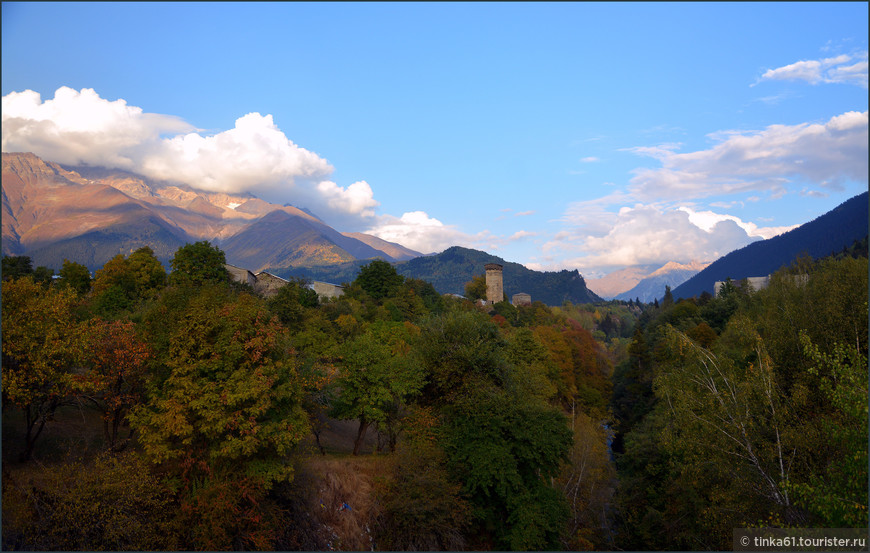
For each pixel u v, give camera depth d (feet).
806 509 78.33
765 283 435.53
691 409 97.50
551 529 132.26
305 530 104.12
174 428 85.97
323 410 143.95
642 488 153.69
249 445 88.17
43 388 89.71
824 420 77.36
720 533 96.89
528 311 536.83
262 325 98.43
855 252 417.28
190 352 94.27
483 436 136.36
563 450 141.69
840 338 105.60
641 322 573.74
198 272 262.47
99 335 94.58
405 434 145.18
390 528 118.52
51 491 76.54
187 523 88.74
